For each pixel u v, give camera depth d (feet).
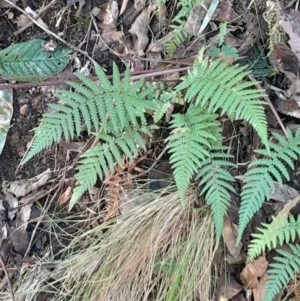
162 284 2.32
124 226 2.35
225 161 2.20
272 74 2.30
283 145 2.15
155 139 2.38
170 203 2.32
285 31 2.26
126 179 2.38
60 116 2.15
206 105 2.23
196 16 2.38
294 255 2.08
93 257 2.40
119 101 2.18
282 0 2.32
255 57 2.34
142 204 2.36
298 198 2.14
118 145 2.34
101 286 2.37
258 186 2.11
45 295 2.47
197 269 2.27
